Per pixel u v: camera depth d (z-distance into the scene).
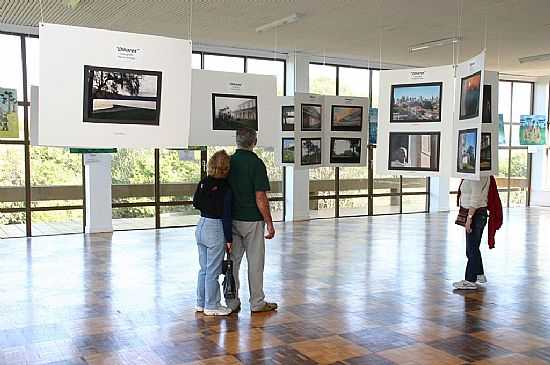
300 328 5.36
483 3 9.02
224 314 5.78
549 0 8.83
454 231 12.58
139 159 13.09
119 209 12.89
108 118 4.69
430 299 6.48
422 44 12.98
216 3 9.03
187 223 13.77
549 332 5.27
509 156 19.31
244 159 5.68
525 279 7.57
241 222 5.74
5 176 11.64
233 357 4.59
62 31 4.50
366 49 13.77
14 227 11.74
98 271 8.02
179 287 7.05
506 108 19.20
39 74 4.45
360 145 10.75
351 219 15.15
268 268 8.27
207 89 6.89
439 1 8.90
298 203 14.87
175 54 4.89
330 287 7.07
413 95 6.68
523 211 17.47
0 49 11.59
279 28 11.09
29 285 7.12
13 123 11.15
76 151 11.67
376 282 7.36
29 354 4.64
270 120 7.24
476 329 5.35
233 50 14.02
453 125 6.31
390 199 17.00
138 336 5.11
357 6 9.28
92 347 4.82
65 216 12.27
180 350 4.75
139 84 4.78
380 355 4.64
